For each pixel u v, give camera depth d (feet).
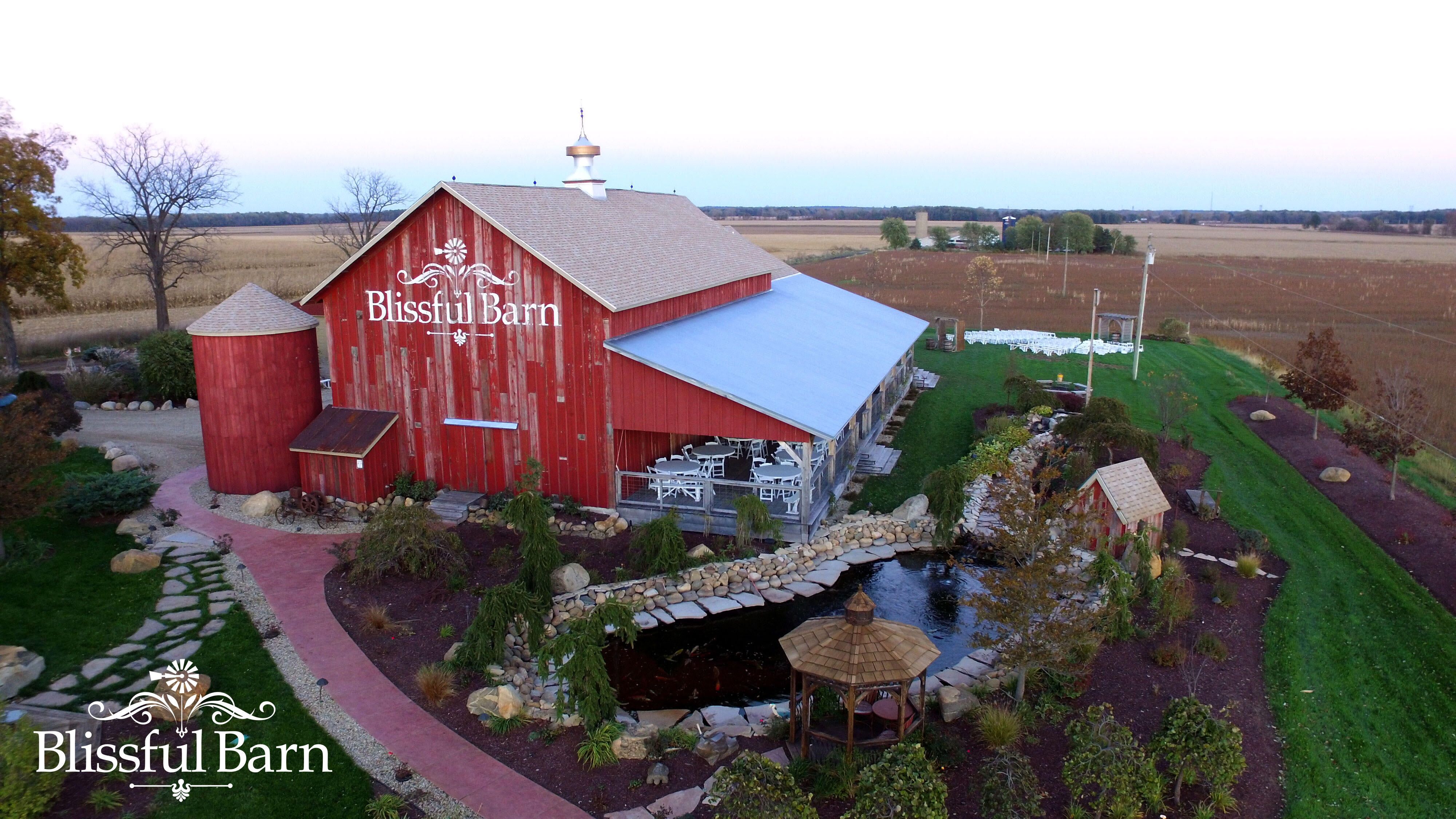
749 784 31.99
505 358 67.67
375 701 43.29
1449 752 40.68
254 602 52.95
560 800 36.40
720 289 92.38
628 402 65.41
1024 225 404.77
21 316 130.00
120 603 51.67
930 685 46.29
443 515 66.59
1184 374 126.00
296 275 253.03
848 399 72.02
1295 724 42.06
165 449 84.38
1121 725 39.65
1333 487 76.79
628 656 51.06
